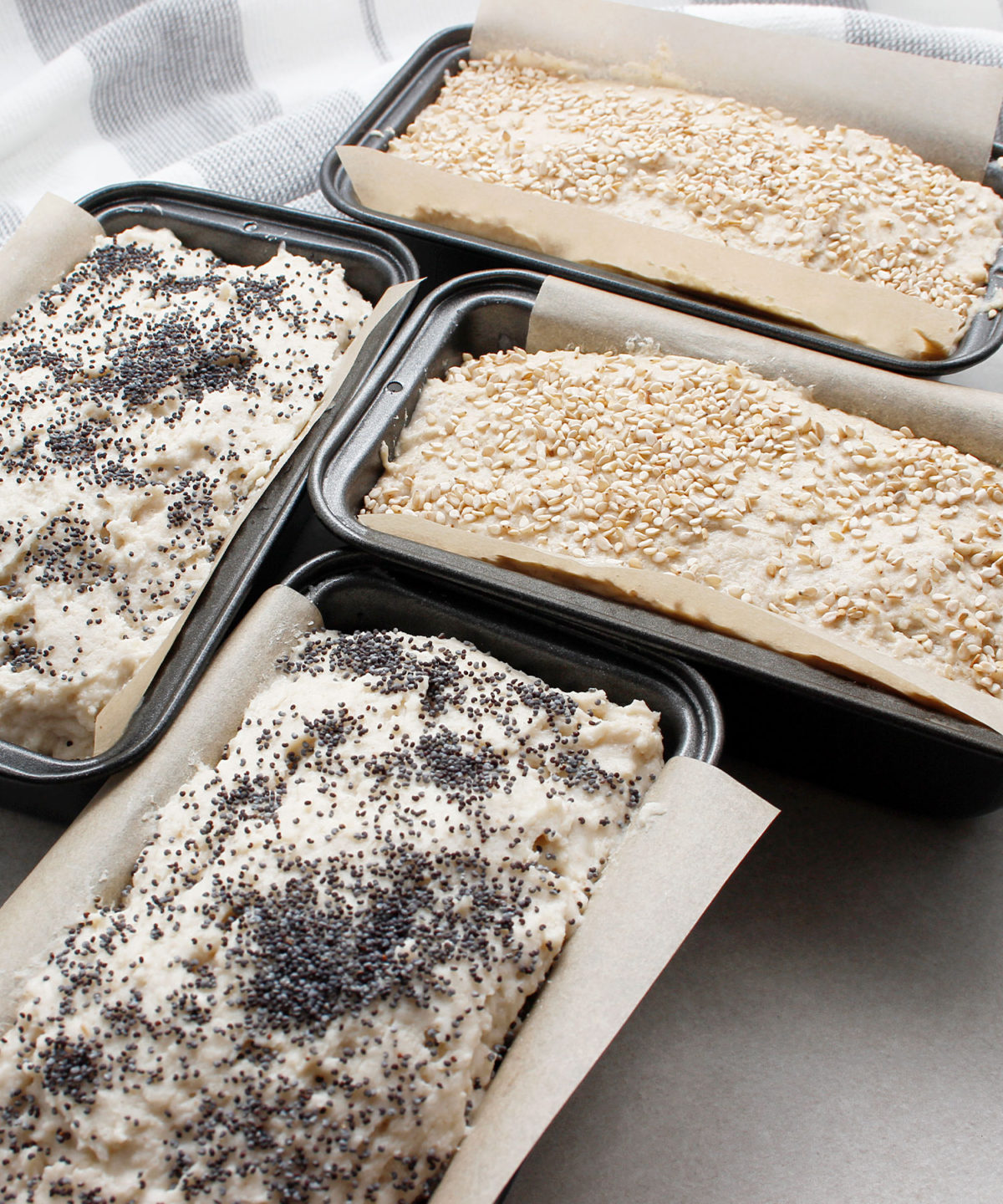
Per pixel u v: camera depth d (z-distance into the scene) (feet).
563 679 0.97
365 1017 0.82
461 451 1.04
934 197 1.17
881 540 0.98
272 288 1.11
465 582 0.96
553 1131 0.92
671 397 1.05
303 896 0.85
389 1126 0.81
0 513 0.99
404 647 0.96
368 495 1.03
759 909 1.00
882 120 1.21
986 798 0.97
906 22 1.34
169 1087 0.81
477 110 1.26
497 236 1.18
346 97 1.34
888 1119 0.93
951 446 1.05
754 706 0.97
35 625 0.97
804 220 1.15
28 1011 0.84
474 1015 0.83
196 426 1.03
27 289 1.12
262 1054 0.81
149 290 1.12
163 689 0.95
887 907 1.00
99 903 0.88
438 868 0.86
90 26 1.39
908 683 0.91
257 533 1.01
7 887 0.99
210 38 1.38
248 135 1.31
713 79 1.25
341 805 0.88
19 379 1.06
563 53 1.28
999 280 1.13
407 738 0.91
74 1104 0.81
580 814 0.89
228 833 0.88
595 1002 0.82
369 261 1.13
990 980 0.98
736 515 0.99
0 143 1.30
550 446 1.03
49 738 0.97
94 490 1.00
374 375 1.05
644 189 1.19
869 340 1.11
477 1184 0.78
